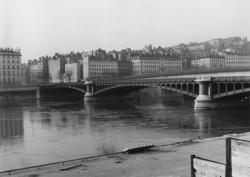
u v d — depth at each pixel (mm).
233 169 12273
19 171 33781
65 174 30984
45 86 177625
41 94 178750
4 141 58438
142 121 77688
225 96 91312
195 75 130000
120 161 34844
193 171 13359
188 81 99250
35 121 83812
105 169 31922
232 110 91375
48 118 89375
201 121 73812
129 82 126688
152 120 78812
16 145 54438
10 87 170250
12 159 44719
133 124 73312
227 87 88938
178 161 33625
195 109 94250
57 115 96062
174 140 53281
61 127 72625
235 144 12188
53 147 51812
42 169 33812
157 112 95625
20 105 137625
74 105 132375
